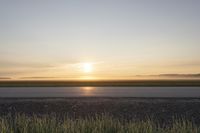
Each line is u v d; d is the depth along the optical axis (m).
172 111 14.84
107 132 6.69
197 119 12.77
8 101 18.89
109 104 17.14
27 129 6.64
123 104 17.08
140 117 13.48
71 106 16.75
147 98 21.06
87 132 6.54
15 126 6.91
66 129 6.45
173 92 34.69
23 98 21.16
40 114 14.55
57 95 28.28
